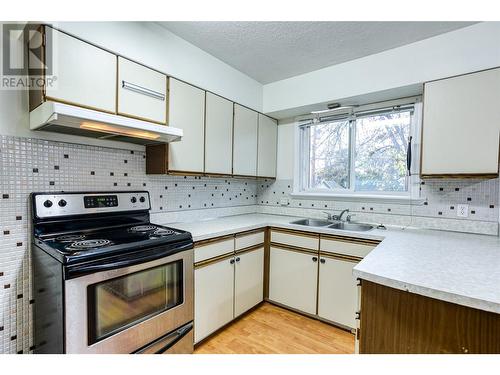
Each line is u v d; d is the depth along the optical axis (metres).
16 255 1.39
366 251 1.95
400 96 2.28
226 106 2.40
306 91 2.58
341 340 1.95
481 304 0.84
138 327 1.34
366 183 2.59
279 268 2.45
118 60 1.59
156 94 1.80
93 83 1.47
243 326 2.14
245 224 2.32
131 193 1.90
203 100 2.16
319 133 2.95
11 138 1.37
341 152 2.77
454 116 1.78
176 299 1.56
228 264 2.07
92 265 1.16
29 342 1.42
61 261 1.11
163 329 1.47
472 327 0.91
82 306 1.12
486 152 1.67
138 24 1.70
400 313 1.05
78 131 1.47
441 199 2.10
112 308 1.24
